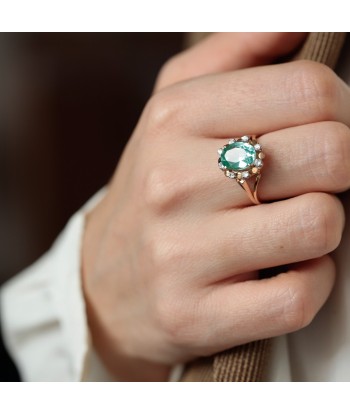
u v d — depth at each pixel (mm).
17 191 835
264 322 260
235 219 261
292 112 255
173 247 269
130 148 296
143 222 278
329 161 249
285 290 257
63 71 812
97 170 827
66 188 833
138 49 797
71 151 823
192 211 268
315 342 284
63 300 342
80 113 816
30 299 374
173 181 267
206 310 269
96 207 345
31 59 811
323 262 264
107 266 311
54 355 368
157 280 275
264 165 255
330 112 254
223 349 276
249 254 259
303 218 251
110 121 814
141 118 286
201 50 312
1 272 845
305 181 253
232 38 302
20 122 823
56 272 355
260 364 272
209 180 263
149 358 314
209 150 266
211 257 264
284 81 256
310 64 257
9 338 388
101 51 798
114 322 319
